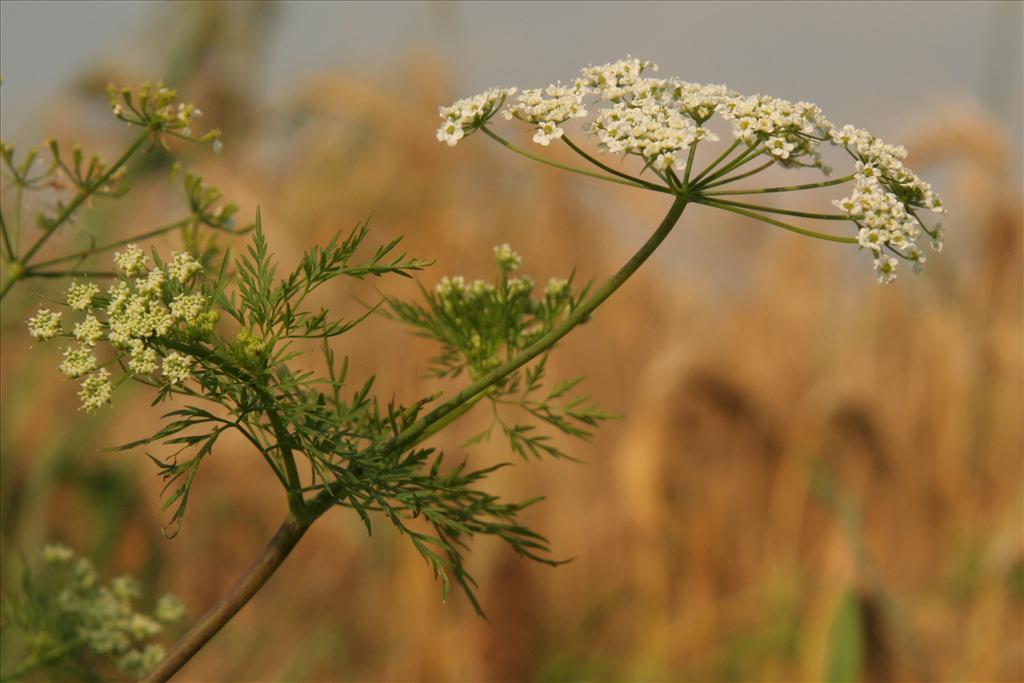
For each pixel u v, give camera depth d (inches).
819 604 251.0
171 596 138.6
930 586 292.5
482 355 110.4
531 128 87.3
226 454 262.5
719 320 340.8
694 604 280.5
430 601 256.1
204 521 264.5
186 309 72.6
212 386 77.7
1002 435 322.7
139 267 76.2
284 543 81.8
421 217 293.9
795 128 83.9
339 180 300.8
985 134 330.3
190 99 297.4
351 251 80.8
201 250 121.5
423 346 264.5
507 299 110.9
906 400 332.5
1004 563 264.2
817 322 352.8
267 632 267.3
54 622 126.6
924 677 239.3
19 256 123.2
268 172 314.3
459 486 88.3
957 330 339.0
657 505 265.9
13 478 247.4
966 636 264.2
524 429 108.6
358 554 267.6
